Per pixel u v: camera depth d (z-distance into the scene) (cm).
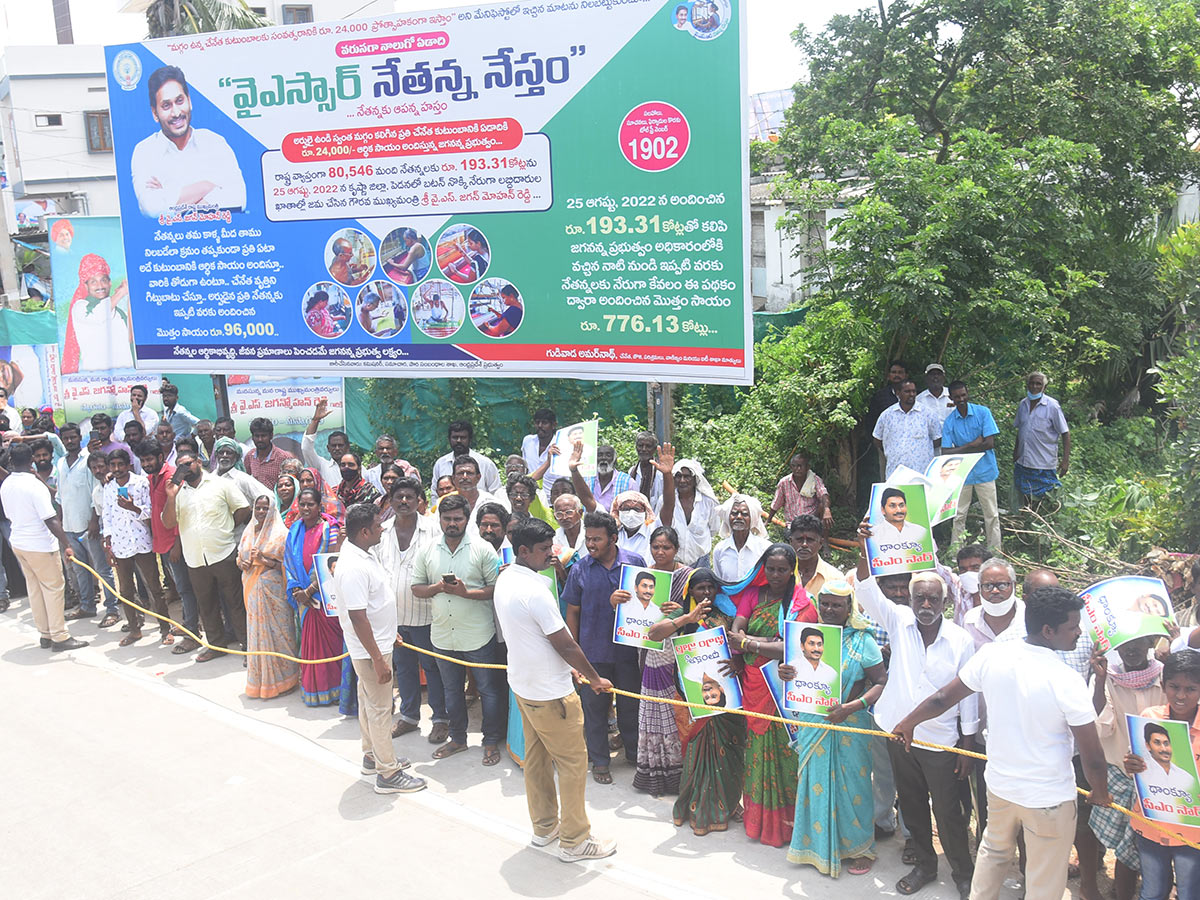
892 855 556
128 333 1453
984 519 1032
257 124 1009
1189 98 1524
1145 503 966
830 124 1316
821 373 1200
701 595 599
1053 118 1359
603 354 911
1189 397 845
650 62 848
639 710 643
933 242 1116
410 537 729
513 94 902
